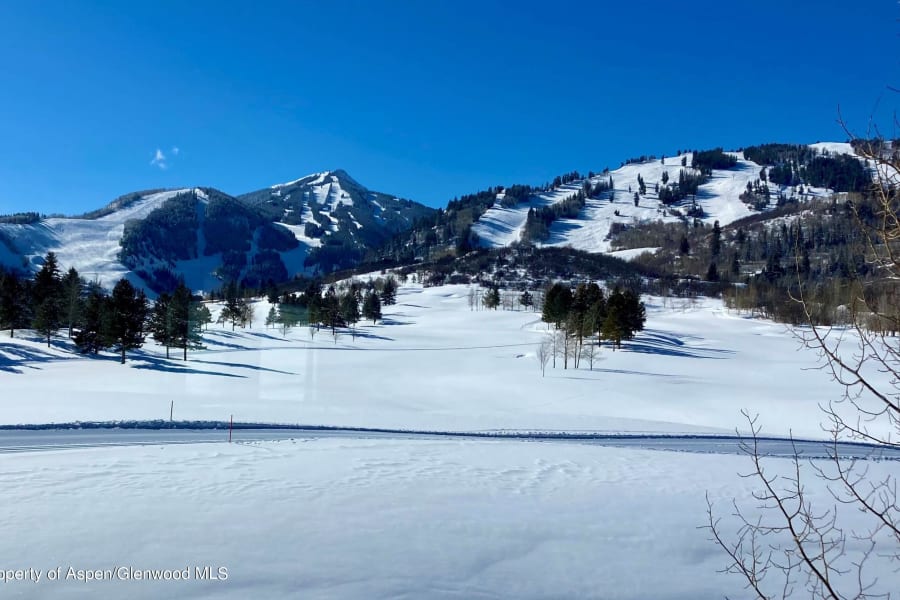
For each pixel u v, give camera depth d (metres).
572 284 158.25
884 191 3.32
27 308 61.03
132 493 10.89
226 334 45.22
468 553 8.50
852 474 16.50
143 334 49.31
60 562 7.32
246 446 17.89
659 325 102.44
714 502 12.64
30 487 11.09
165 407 28.17
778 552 9.38
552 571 8.05
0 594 6.36
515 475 14.77
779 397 44.72
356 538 8.82
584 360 65.75
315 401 32.50
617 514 11.21
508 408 40.62
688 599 7.41
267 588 6.81
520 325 105.25
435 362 62.62
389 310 130.12
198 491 11.27
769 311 104.88
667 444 25.44
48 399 29.92
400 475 13.94
